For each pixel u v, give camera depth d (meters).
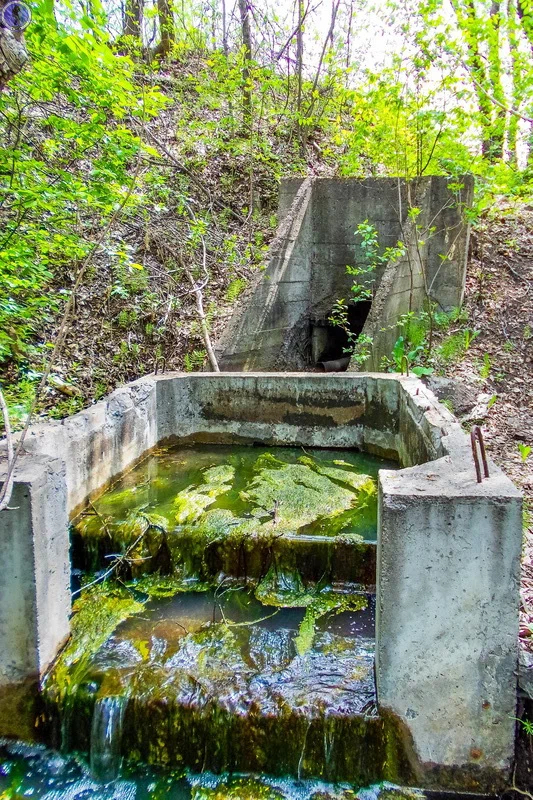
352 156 9.84
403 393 5.54
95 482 4.91
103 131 5.61
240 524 4.39
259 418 6.36
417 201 8.33
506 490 2.54
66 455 4.38
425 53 7.46
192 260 8.74
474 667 2.62
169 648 3.45
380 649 2.71
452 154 8.30
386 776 2.80
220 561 4.23
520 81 7.83
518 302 8.47
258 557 4.19
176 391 6.35
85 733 3.07
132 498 4.96
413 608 2.61
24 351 6.45
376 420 6.02
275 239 8.60
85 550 4.36
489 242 9.49
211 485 5.25
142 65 9.02
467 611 2.57
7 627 3.04
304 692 3.02
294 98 12.29
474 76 7.82
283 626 3.68
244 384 6.32
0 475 2.96
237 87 11.67
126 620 3.76
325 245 9.23
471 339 7.92
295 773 2.91
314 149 12.11
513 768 2.69
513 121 8.15
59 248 6.12
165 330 7.75
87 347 7.15
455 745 2.70
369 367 7.27
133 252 8.22
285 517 4.55
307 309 9.40
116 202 5.76
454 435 3.67
